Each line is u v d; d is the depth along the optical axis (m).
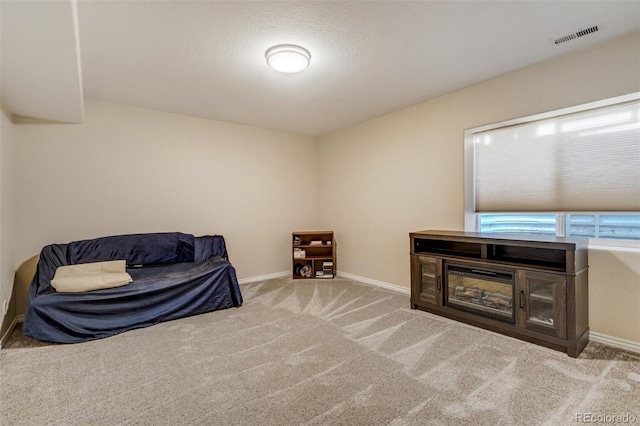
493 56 2.57
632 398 1.72
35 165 3.19
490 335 2.59
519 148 3.02
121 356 2.31
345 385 1.89
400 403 1.71
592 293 2.45
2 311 2.59
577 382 1.89
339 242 5.01
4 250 2.70
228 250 4.50
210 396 1.80
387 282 4.20
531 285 2.42
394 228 4.09
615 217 2.54
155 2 1.82
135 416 1.64
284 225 5.05
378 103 3.69
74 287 2.64
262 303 3.56
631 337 2.29
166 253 3.64
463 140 3.29
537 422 1.55
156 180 3.91
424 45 2.38
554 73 2.62
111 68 2.70
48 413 1.67
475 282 2.84
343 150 4.88
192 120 4.18
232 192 4.53
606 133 2.50
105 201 3.57
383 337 2.59
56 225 3.30
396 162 4.02
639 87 2.23
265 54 2.47
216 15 1.97
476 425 1.53
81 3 1.81
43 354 2.36
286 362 2.19
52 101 2.72
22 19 1.56
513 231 3.17
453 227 3.42
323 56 2.53
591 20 2.07
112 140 3.61
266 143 4.86
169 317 3.01
